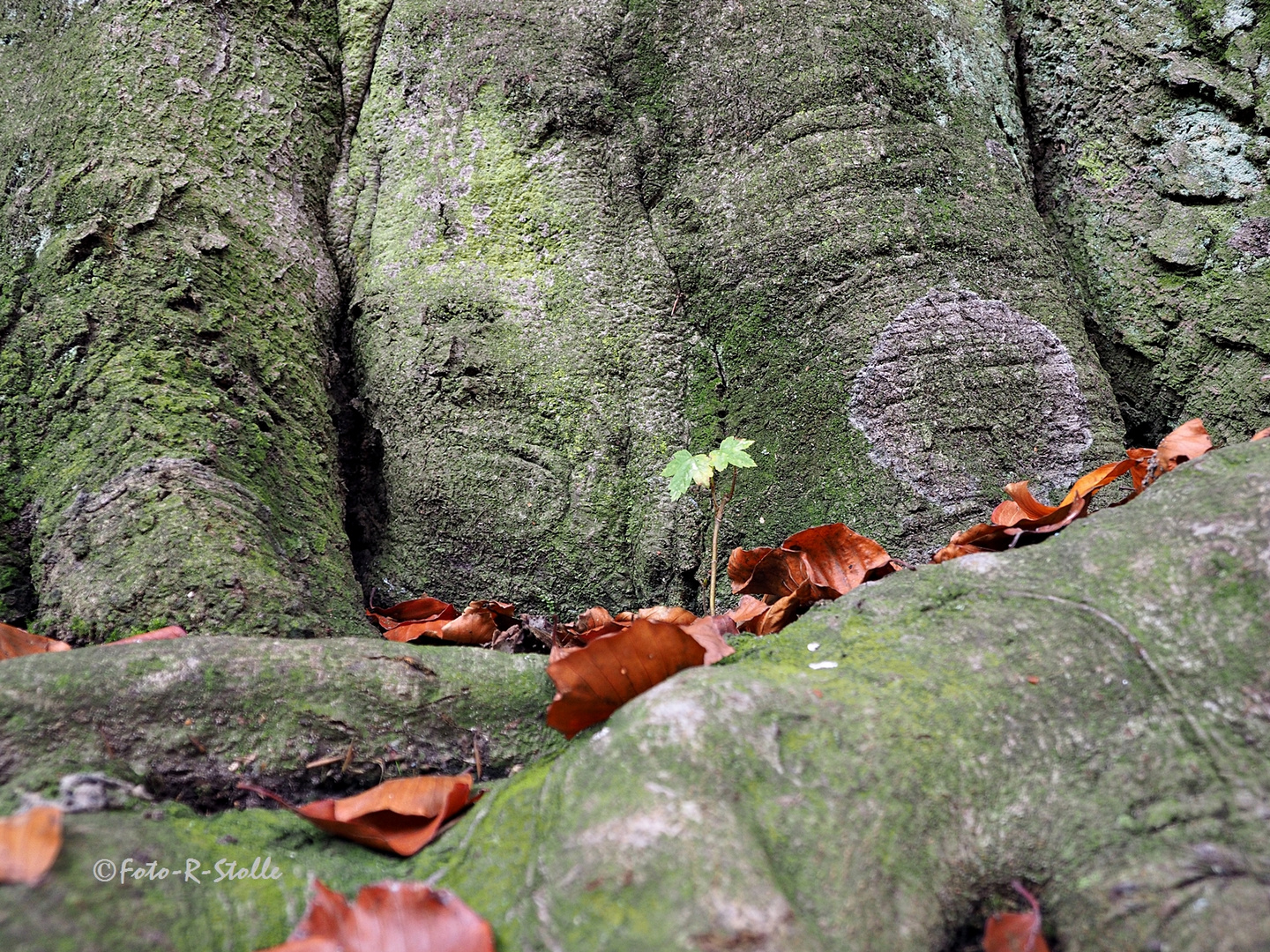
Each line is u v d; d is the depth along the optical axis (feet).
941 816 2.20
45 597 2.73
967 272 3.05
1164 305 3.17
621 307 3.16
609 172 3.23
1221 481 2.41
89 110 3.12
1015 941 2.16
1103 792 2.22
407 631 2.86
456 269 3.19
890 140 3.11
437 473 3.11
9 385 2.96
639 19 3.25
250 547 2.74
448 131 3.27
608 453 3.11
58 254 2.98
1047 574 2.42
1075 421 3.00
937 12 3.24
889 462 2.98
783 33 3.17
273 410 3.01
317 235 3.28
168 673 2.39
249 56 3.27
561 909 2.10
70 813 2.21
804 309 3.08
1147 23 3.22
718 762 2.19
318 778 2.41
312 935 2.10
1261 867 2.11
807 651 2.42
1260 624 2.26
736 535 3.09
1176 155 3.18
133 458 2.79
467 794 2.34
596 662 2.37
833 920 2.09
